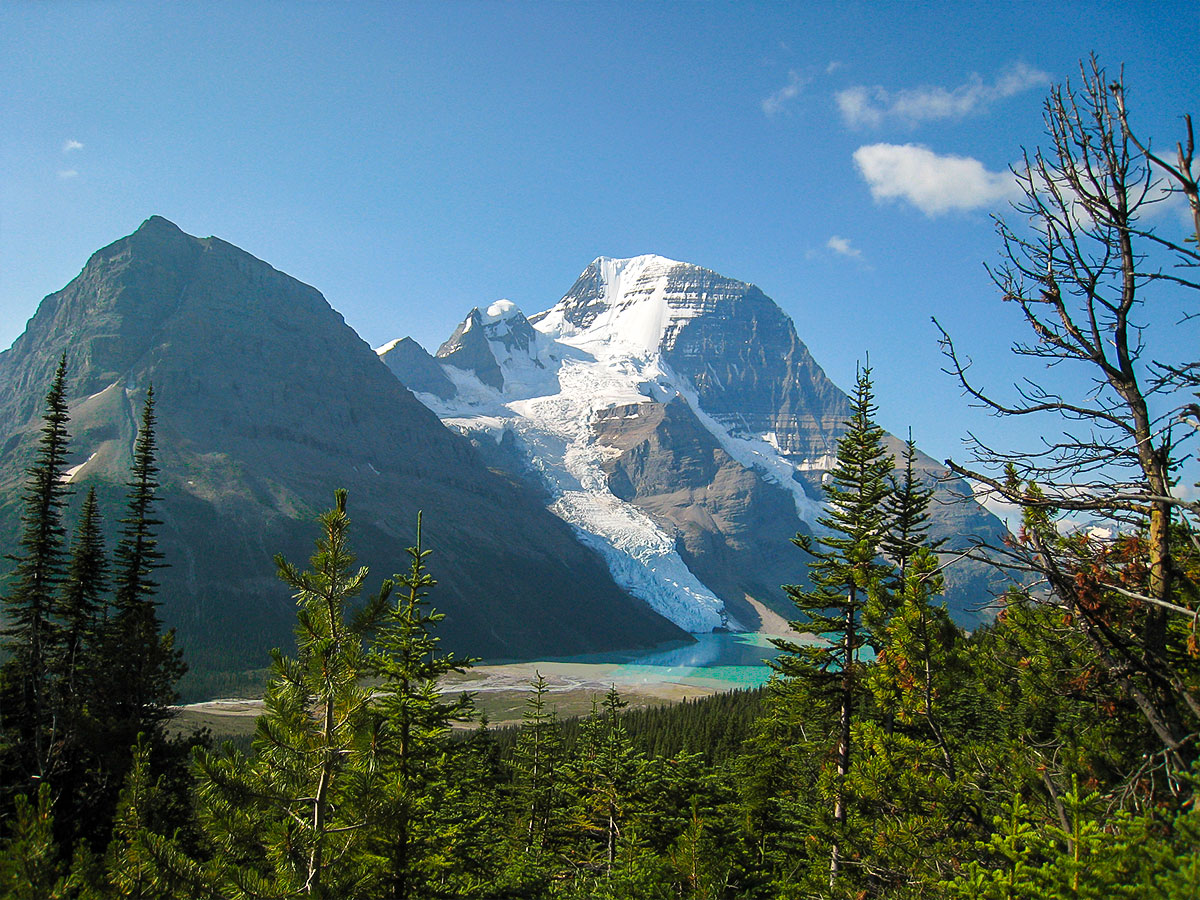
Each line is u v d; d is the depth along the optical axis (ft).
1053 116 39.83
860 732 62.85
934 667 59.06
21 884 45.09
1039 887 34.40
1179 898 28.53
